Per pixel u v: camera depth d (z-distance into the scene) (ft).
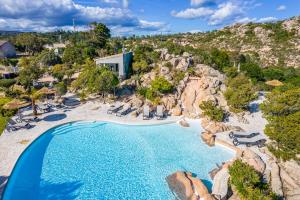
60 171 64.18
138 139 84.99
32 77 135.54
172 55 168.96
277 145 68.33
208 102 99.96
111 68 147.43
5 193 53.72
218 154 74.64
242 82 124.06
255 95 105.29
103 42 237.66
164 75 133.80
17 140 77.51
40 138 82.23
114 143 81.61
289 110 79.10
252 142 75.87
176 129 93.71
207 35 428.97
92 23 248.73
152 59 169.48
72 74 159.02
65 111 108.17
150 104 113.91
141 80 138.82
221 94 120.78
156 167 67.26
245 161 63.26
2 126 88.48
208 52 200.95
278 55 288.71
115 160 70.64
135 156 73.15
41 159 69.82
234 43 357.20
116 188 57.77
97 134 88.53
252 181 51.62
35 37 315.58
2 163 63.26
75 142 81.71
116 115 104.42
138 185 59.06
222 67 176.35
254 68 183.01
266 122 97.71
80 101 122.42
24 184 58.13
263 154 70.79
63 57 203.82
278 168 61.00
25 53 314.55
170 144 81.35
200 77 134.21
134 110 110.52
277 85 150.82
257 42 342.64
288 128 61.16
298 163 61.16
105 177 62.13
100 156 72.74
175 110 107.65
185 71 140.87
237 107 106.32
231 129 89.71
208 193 52.90
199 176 63.10
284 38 335.67
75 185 58.49
